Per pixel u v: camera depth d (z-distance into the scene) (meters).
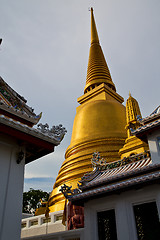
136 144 20.44
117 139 26.67
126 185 11.72
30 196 47.72
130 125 22.83
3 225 8.48
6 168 9.38
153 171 11.93
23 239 16.42
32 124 10.80
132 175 12.52
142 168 12.09
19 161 9.68
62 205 22.69
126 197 12.27
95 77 38.12
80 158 25.92
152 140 13.52
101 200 13.16
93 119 29.98
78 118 31.94
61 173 26.48
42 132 9.93
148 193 11.56
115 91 38.53
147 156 14.55
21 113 10.33
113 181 13.20
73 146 28.53
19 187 9.47
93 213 13.32
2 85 11.30
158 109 14.88
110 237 12.27
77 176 24.14
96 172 15.95
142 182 11.33
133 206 12.05
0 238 8.24
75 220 17.39
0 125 8.89
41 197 48.47
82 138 28.39
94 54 41.78
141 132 13.77
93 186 13.99
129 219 11.72
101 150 25.48
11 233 8.59
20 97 12.48
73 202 13.98
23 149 10.10
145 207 11.66
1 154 9.44
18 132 9.33
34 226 23.42
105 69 39.41
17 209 9.09
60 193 24.02
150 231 11.04
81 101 37.06
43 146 9.99
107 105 31.30
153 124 13.11
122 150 21.22
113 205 12.67
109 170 15.77
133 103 24.02
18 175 9.61
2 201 8.84
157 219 11.05
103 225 12.76
